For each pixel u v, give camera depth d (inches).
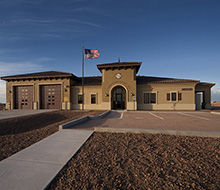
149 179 99.7
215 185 92.7
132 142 172.2
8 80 781.9
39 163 123.4
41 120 398.3
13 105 772.6
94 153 143.9
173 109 657.0
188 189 88.6
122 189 89.8
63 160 128.6
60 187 92.7
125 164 120.8
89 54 657.6
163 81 684.7
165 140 177.6
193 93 644.7
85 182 97.0
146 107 679.1
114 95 742.5
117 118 379.2
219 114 469.4
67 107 732.0
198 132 193.6
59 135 202.2
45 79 756.6
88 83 780.0
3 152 156.2
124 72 670.5
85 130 226.4
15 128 293.3
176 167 115.3
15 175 104.9
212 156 134.1
